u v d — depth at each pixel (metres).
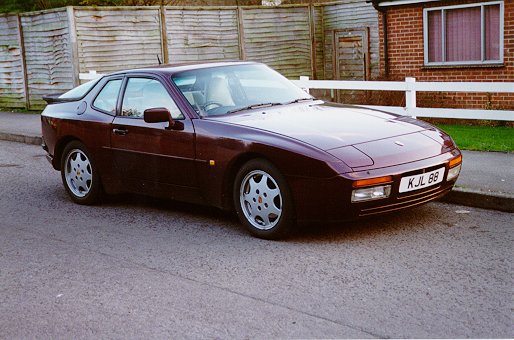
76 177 8.24
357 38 21.19
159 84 7.29
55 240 6.76
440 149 6.44
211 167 6.62
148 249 6.28
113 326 4.53
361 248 5.91
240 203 6.45
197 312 4.69
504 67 15.19
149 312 4.74
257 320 4.50
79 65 18.19
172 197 7.18
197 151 6.73
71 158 8.30
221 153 6.51
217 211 7.58
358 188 5.82
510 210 6.96
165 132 7.02
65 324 4.61
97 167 7.90
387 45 17.25
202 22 19.98
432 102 15.75
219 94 7.12
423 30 16.50
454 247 5.83
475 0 15.50
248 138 6.29
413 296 4.77
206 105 6.97
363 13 20.84
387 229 6.45
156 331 4.41
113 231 6.98
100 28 18.42
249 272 5.47
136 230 6.96
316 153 5.91
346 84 11.93
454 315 4.41
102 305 4.92
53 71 18.98
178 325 4.48
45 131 8.62
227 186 6.58
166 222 7.22
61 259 6.11
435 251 5.74
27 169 10.91
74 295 5.17
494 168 8.49
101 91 8.03
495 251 5.68
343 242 6.11
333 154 5.91
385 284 5.03
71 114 8.20
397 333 4.19
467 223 6.57
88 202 8.17
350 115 6.89
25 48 19.62
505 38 15.08
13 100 20.30
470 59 15.92
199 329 4.40
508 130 12.34
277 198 6.21
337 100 22.06
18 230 7.22
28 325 4.62
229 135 6.46
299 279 5.23
